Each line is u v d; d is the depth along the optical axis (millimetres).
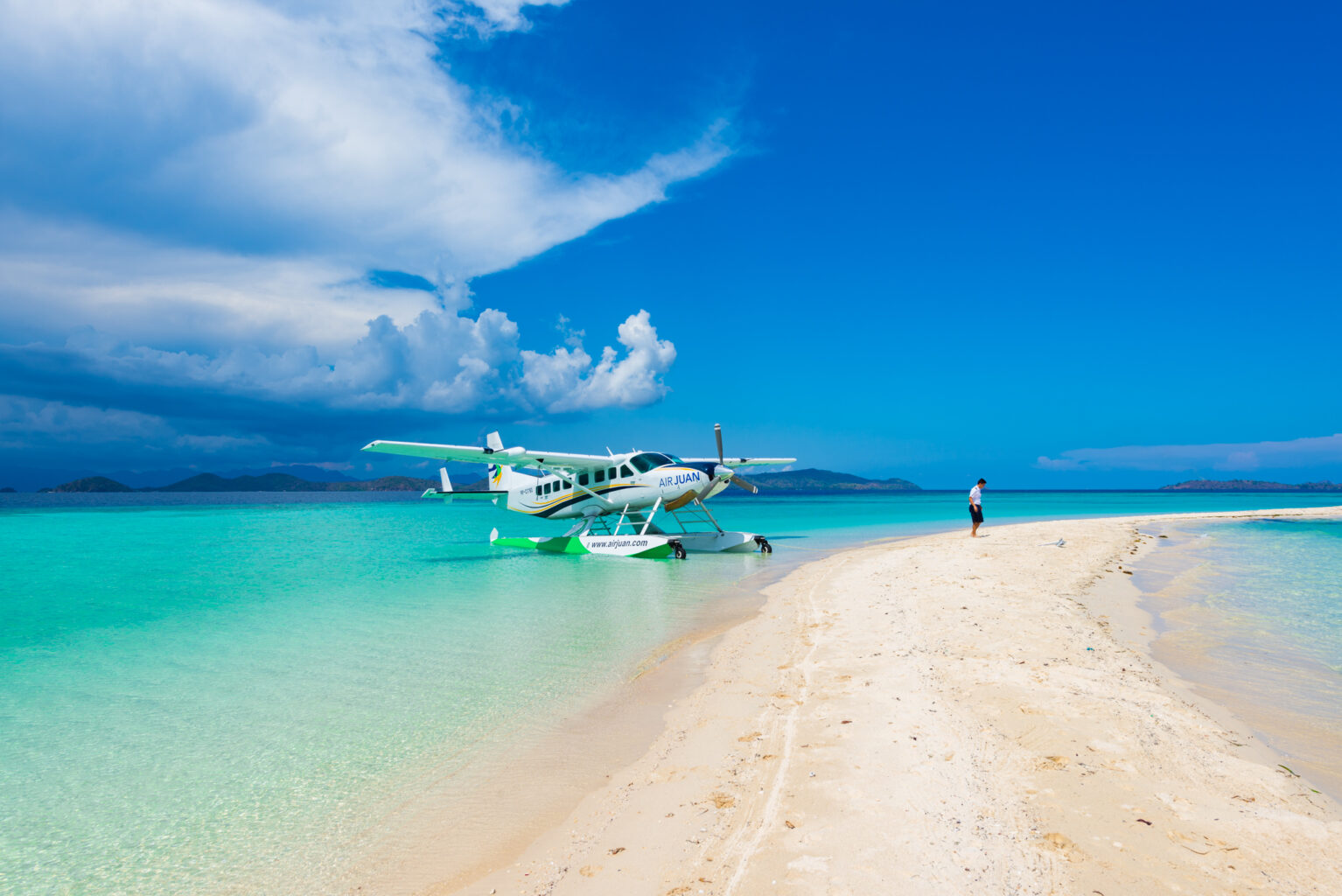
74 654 6305
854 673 5184
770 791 3205
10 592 10281
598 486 16875
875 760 3488
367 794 3418
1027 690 4492
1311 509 34750
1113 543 15516
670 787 3359
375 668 5734
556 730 4285
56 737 4215
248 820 3158
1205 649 5930
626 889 2455
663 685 5211
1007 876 2369
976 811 2871
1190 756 3439
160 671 5684
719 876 2488
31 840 2980
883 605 8008
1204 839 2602
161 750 3998
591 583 11109
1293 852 2498
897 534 21938
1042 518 32094
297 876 2689
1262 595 8914
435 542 20312
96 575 12398
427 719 4496
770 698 4703
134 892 2582
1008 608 7363
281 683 5316
